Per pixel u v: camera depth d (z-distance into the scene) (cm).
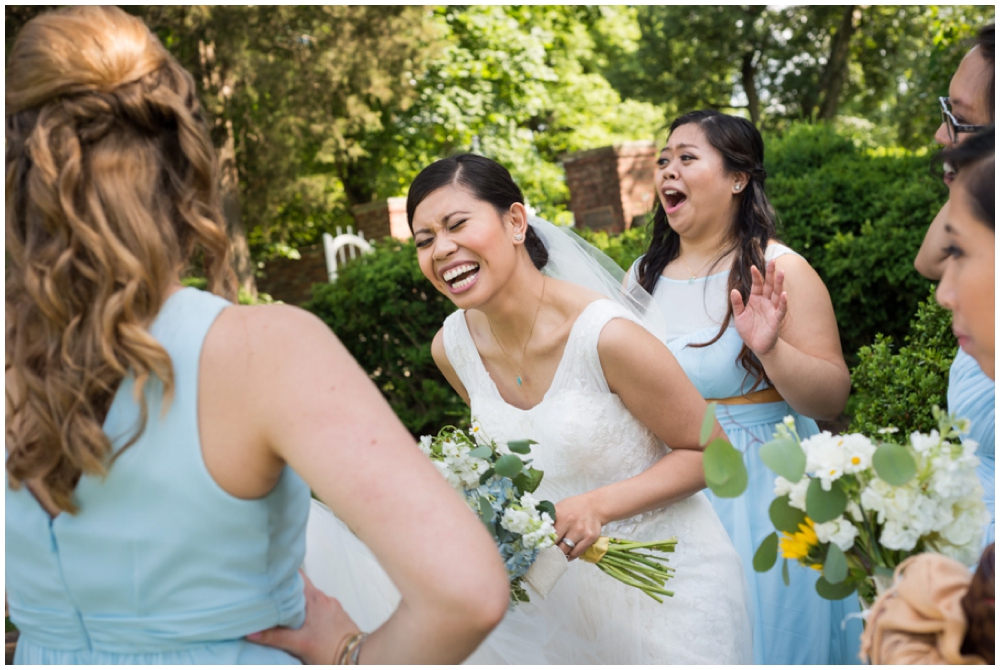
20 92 111
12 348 112
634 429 210
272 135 1156
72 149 107
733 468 129
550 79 1605
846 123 1870
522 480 191
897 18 1727
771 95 1841
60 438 107
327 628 123
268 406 105
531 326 215
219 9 1044
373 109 1398
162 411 108
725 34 1758
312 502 194
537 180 1598
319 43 1152
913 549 133
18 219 112
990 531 154
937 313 311
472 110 1513
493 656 198
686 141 293
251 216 1248
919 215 454
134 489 110
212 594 113
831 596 141
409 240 685
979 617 109
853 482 132
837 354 273
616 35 2120
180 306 110
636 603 209
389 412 109
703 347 280
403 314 641
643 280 311
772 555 142
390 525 101
